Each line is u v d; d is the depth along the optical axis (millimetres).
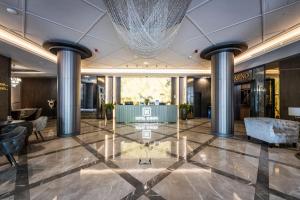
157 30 3688
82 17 3943
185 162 3471
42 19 4035
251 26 4430
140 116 9719
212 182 2637
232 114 5910
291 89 6363
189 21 4148
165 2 3133
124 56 7172
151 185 2545
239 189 2434
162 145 4785
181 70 10430
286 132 4602
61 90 5746
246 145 4789
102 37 5094
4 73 6453
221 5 3488
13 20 4082
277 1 3354
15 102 12383
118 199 2189
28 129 4629
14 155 3869
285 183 2607
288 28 4547
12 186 2508
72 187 2477
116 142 5109
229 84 5895
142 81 13023
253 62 7188
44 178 2758
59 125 5797
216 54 6059
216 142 5121
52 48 5637
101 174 2912
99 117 11922
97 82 11859
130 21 3482
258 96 8039
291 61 6395
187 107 11352
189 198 2219
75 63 5922
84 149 4359
